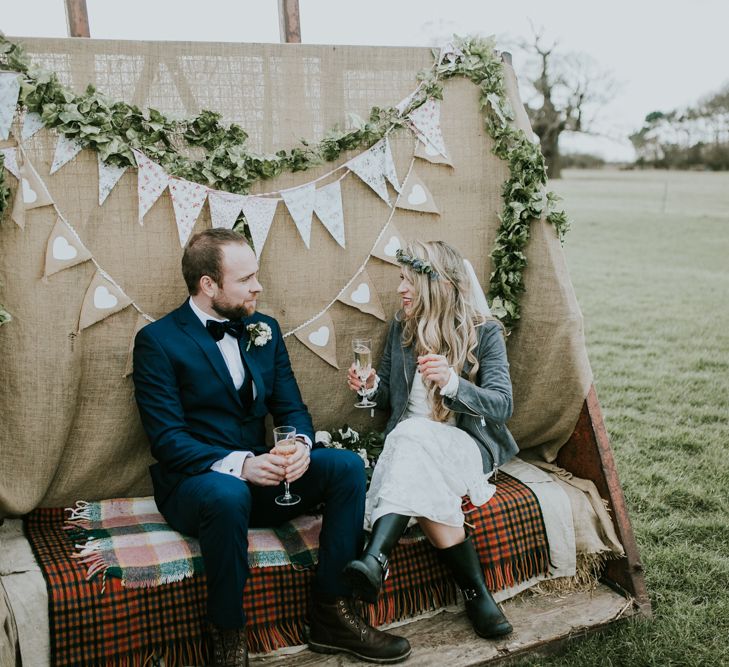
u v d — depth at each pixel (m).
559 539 2.81
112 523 2.60
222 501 2.20
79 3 2.64
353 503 2.42
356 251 3.03
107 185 2.63
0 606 1.97
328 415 3.12
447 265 2.80
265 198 2.83
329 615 2.39
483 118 3.13
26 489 2.60
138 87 2.67
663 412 4.90
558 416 3.09
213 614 2.24
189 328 2.60
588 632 2.62
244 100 2.82
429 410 2.86
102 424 2.74
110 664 2.23
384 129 2.98
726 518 3.41
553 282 3.06
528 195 3.06
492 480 2.98
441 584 2.66
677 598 2.82
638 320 7.66
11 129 2.49
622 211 17.12
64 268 2.59
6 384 2.55
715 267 10.94
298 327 2.99
